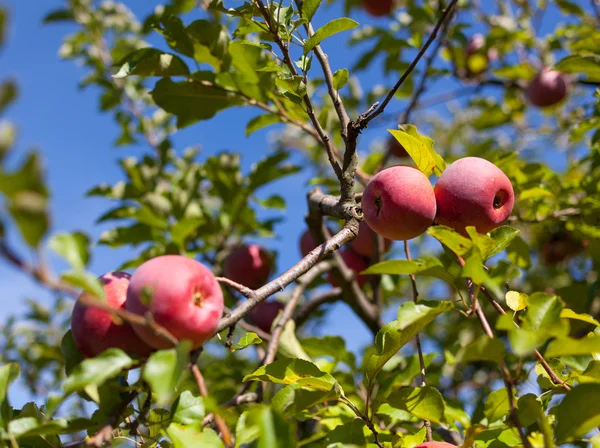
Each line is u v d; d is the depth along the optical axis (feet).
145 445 1.53
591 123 2.83
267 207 3.79
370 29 4.30
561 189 2.99
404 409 1.74
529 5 4.59
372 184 1.90
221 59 2.63
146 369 1.24
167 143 4.22
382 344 1.72
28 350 4.28
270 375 1.75
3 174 0.91
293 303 2.80
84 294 1.27
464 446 1.61
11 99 0.94
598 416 1.39
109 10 5.16
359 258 3.34
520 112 4.45
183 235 3.10
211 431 1.42
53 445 1.61
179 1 3.20
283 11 2.01
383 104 1.78
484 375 3.77
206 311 1.46
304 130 2.90
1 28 0.93
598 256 3.07
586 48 2.81
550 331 1.41
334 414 2.24
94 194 3.66
